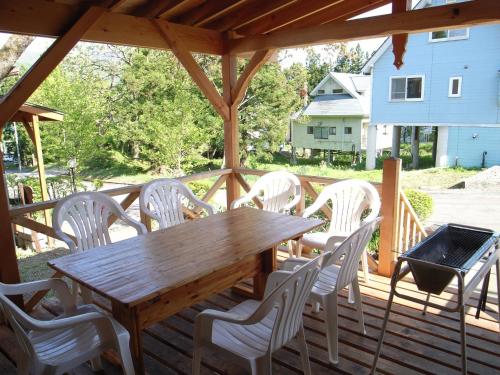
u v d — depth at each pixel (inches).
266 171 160.2
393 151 549.6
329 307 84.0
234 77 164.7
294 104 516.4
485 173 413.4
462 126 477.4
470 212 279.9
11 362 90.8
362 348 91.2
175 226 102.2
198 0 134.7
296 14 139.9
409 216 138.5
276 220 106.2
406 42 116.3
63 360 63.6
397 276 76.9
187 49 147.1
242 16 145.3
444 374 81.4
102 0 115.1
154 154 454.0
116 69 525.7
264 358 64.2
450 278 70.4
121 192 132.1
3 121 100.2
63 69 487.2
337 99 643.5
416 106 492.4
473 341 92.7
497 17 97.5
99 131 479.5
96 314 65.2
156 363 87.5
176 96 442.6
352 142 617.3
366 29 119.4
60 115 259.4
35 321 58.6
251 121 490.3
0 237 103.8
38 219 280.1
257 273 104.2
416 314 105.6
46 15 107.5
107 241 116.3
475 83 448.5
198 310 111.0
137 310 71.9
